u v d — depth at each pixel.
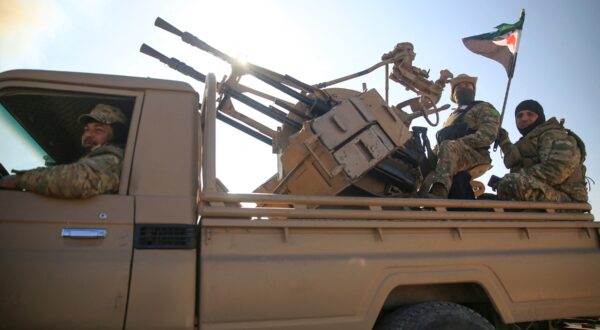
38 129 2.95
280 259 2.39
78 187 2.19
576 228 3.14
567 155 3.50
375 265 2.56
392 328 2.59
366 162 3.71
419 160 4.27
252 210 2.43
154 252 2.23
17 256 2.06
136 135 2.49
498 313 2.75
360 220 2.62
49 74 2.50
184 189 2.43
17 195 2.17
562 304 2.90
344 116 3.72
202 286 2.23
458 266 2.73
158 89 2.62
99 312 2.09
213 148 2.57
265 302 2.30
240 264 2.31
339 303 2.43
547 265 2.92
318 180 3.75
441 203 2.87
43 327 2.03
